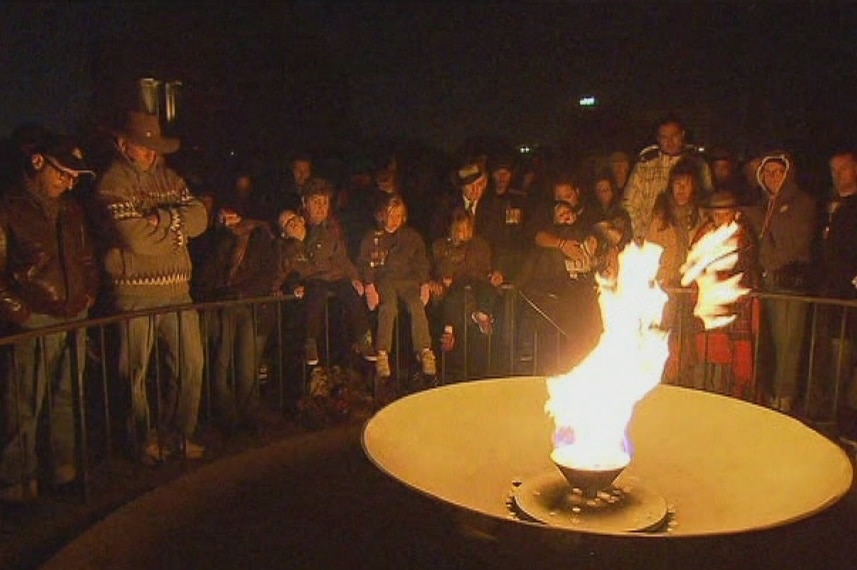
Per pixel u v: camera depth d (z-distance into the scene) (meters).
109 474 3.98
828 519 3.22
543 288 5.35
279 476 3.75
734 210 4.90
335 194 5.71
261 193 5.75
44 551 3.20
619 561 2.08
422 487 2.66
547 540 2.10
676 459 3.05
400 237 5.29
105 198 3.94
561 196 5.48
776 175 4.92
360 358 5.39
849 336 4.85
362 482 3.69
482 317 5.33
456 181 5.73
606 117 8.27
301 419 4.88
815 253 4.92
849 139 7.25
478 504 2.72
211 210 5.28
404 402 3.07
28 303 3.59
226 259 5.00
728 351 4.91
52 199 3.72
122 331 4.05
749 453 2.92
